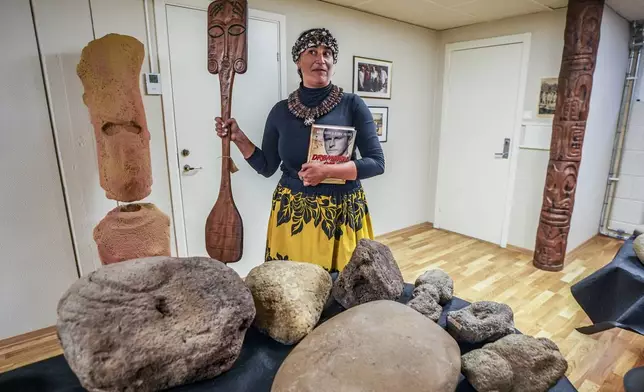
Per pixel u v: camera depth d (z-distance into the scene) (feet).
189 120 7.33
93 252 6.79
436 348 2.48
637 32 10.02
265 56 8.01
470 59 10.93
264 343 2.88
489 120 10.75
